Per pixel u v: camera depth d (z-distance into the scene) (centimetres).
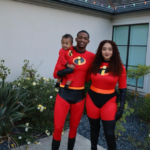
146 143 312
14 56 462
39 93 342
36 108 334
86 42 226
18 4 447
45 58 525
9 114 315
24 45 476
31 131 340
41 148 297
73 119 241
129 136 337
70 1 513
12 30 448
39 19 493
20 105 330
